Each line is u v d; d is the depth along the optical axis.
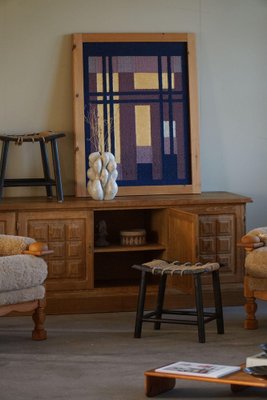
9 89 6.76
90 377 4.67
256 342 5.45
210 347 5.32
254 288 5.76
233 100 7.07
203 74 7.02
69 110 6.84
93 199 6.52
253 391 4.42
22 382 4.59
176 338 5.57
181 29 6.96
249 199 6.54
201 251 6.50
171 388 4.45
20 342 5.49
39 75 6.79
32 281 5.41
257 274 5.70
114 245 6.64
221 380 3.99
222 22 7.03
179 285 6.05
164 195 6.81
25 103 6.79
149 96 6.86
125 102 6.82
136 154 6.82
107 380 4.61
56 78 6.82
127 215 6.98
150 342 5.47
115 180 6.54
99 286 6.51
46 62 6.80
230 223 6.54
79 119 6.73
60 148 6.84
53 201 6.42
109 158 6.50
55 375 4.72
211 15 7.01
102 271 6.98
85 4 6.82
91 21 6.84
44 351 5.25
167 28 6.94
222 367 4.23
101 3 6.84
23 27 6.76
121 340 5.53
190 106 6.89
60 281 6.34
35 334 5.55
